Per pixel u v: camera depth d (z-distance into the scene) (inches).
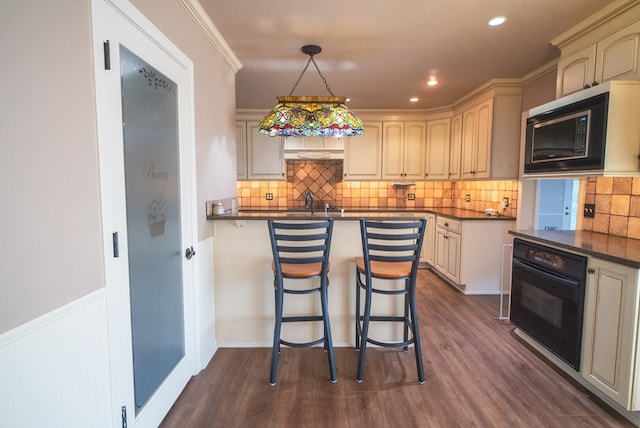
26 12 34.9
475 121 158.6
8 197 33.2
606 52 85.5
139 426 59.7
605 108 76.7
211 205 97.5
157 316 66.2
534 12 86.0
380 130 199.2
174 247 73.5
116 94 51.4
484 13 86.6
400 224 81.1
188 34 80.5
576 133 84.4
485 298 145.9
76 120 42.9
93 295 46.5
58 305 40.0
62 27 40.3
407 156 199.5
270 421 69.7
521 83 140.1
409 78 139.4
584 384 81.0
